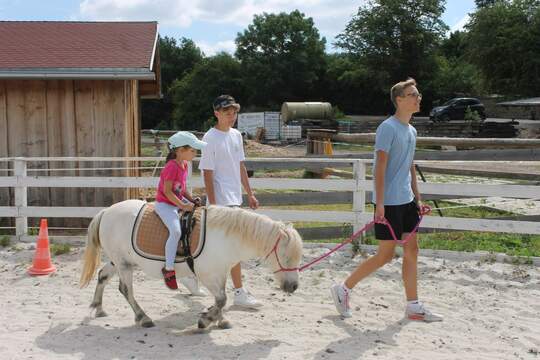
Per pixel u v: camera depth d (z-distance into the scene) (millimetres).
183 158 4879
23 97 9891
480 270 6996
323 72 67312
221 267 4828
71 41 10938
